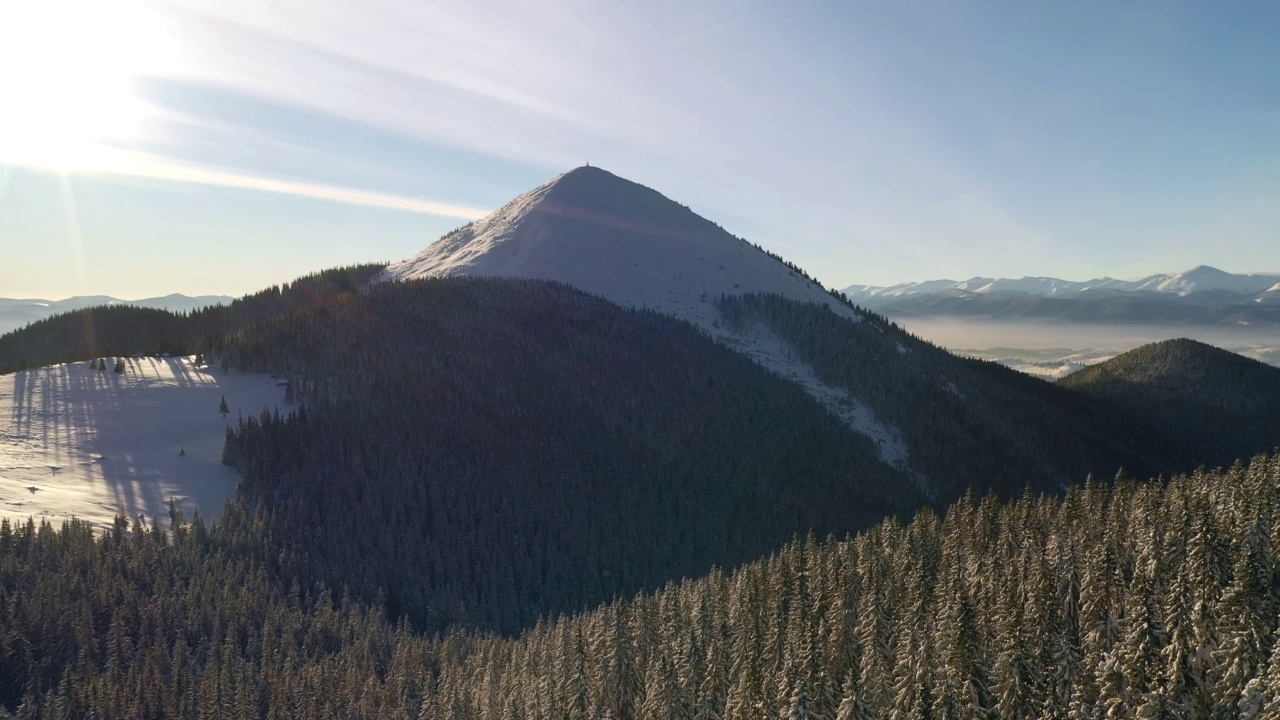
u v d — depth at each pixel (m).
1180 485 85.44
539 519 162.50
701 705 77.88
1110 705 62.84
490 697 90.94
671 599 98.38
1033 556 77.06
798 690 66.75
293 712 91.62
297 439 168.50
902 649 71.19
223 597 111.50
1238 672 60.78
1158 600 67.81
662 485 180.62
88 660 94.00
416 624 130.38
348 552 138.88
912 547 92.25
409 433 177.12
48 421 183.12
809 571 92.69
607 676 83.31
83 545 115.94
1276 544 66.81
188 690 92.12
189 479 162.00
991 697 65.25
